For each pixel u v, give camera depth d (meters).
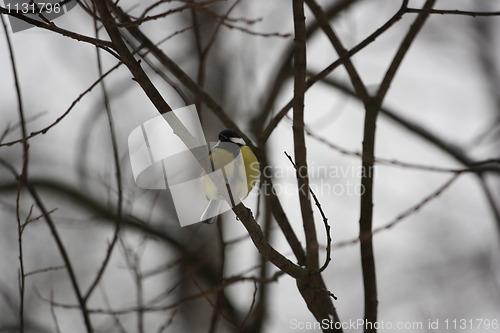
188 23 12.39
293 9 5.16
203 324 10.30
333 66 5.25
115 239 5.90
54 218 9.70
